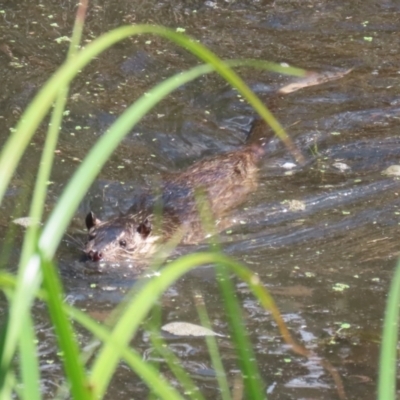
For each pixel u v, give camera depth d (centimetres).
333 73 1573
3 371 303
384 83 1532
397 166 1273
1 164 292
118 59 1605
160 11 1823
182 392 788
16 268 1017
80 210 1198
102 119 1398
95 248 1066
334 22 1786
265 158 1312
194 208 1186
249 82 1542
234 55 1638
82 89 1490
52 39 1684
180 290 990
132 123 334
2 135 1342
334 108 1447
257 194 1215
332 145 1335
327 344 877
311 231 1121
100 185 1243
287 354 860
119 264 1058
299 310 942
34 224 322
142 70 1571
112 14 1803
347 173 1261
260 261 1053
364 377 818
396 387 784
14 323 296
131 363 327
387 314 365
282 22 1783
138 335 890
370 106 1451
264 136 1365
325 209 1173
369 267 1030
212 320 924
